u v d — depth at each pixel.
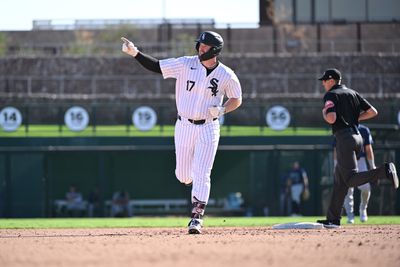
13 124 75.00
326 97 29.95
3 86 95.88
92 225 37.06
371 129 69.88
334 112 29.58
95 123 75.81
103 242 23.41
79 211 70.56
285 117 73.81
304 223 31.06
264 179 70.25
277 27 101.75
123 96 87.62
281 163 70.31
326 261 18.45
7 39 107.31
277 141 72.56
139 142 73.25
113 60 97.31
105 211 71.62
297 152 69.88
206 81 26.88
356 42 101.38
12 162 70.56
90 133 74.50
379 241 23.19
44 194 70.62
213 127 27.41
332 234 26.53
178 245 22.02
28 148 71.06
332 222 31.12
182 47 98.12
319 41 101.00
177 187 79.19
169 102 85.75
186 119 27.31
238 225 35.78
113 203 70.31
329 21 102.00
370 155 36.16
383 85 91.94
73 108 75.31
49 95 90.12
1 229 34.00
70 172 76.44
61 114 75.31
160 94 95.00
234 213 76.62
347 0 101.94
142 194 79.00
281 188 69.19
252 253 19.84
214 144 27.42
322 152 69.44
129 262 18.22
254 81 92.19
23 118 76.00
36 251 20.81
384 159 67.50
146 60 27.02
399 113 72.94
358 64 95.19
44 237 26.70
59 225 37.25
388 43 101.12
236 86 27.19
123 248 21.25
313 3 102.00
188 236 25.84
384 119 75.00
